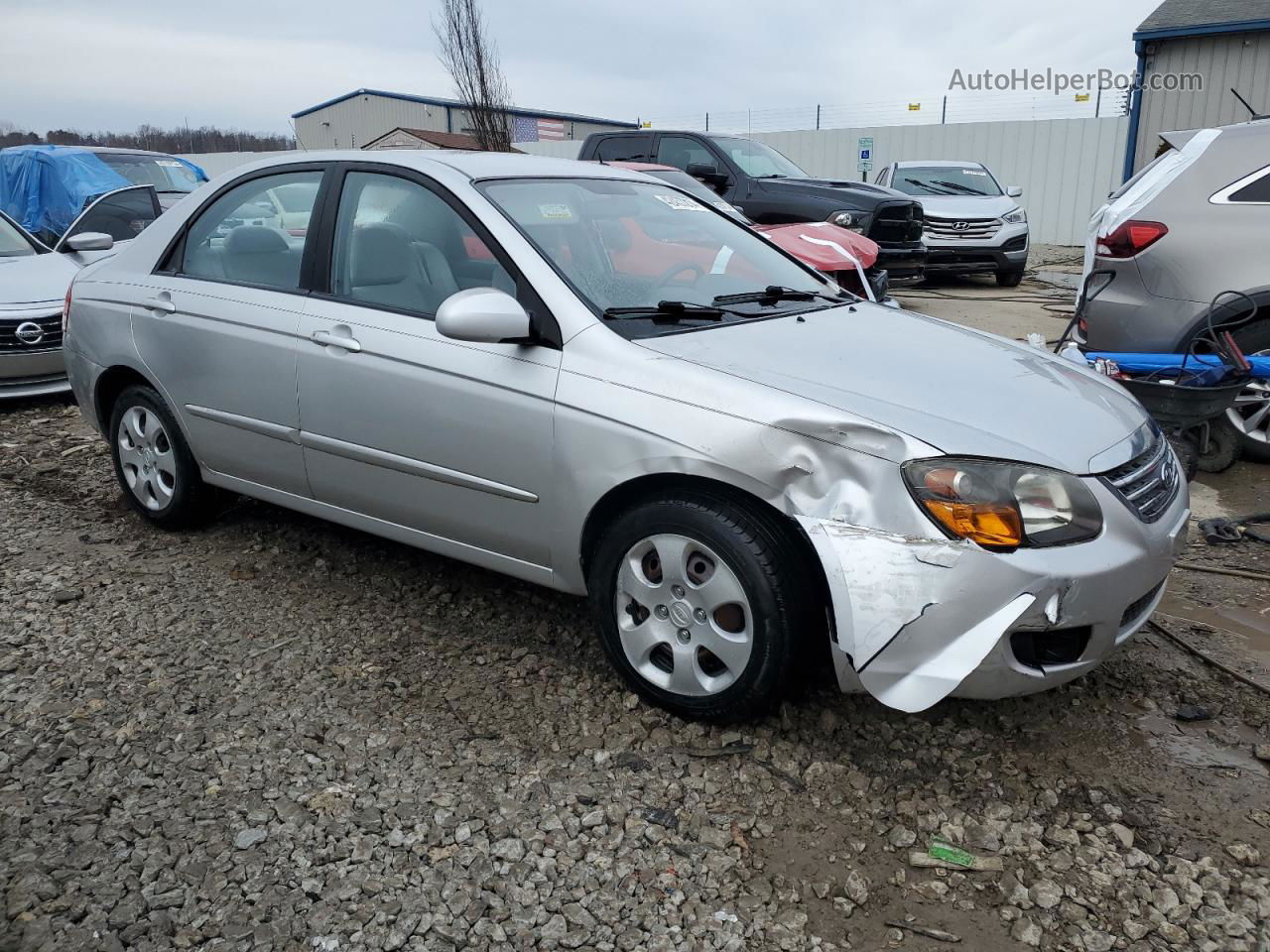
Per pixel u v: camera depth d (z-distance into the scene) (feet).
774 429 8.87
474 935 7.34
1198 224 17.25
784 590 9.04
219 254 13.66
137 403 14.64
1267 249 16.78
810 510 8.71
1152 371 17.30
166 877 7.84
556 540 10.39
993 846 8.30
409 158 12.14
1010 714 10.14
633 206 12.94
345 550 14.35
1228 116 53.11
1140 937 7.33
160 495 14.82
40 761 9.32
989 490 8.39
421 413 11.03
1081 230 65.46
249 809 8.66
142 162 38.32
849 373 9.73
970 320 35.86
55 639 11.74
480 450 10.62
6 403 24.29
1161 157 19.07
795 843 8.35
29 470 18.49
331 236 12.34
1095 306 18.38
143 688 10.64
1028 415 9.41
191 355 13.42
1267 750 9.44
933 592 8.30
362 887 7.78
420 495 11.44
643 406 9.50
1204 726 10.00
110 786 8.95
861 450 8.66
